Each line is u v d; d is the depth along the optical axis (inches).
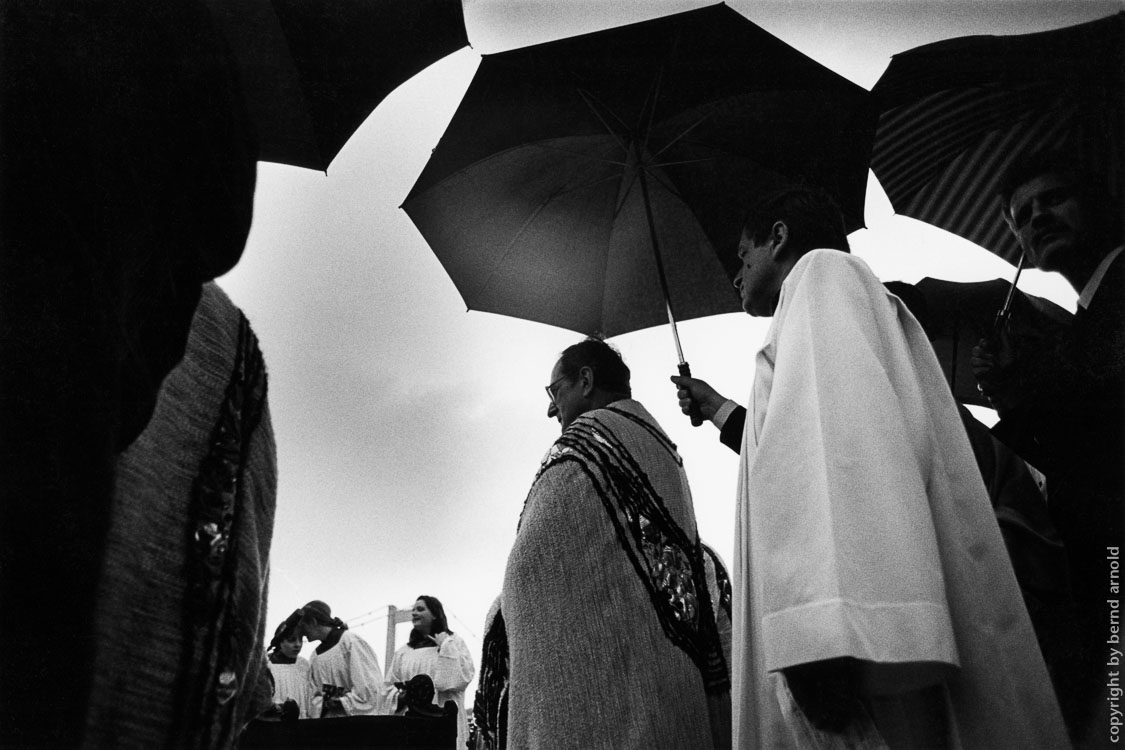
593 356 101.9
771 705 54.2
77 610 28.1
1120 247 76.7
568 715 75.5
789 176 128.6
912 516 45.8
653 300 137.6
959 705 47.9
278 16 109.2
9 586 27.2
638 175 132.2
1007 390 80.3
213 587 33.4
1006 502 75.4
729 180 132.3
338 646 243.3
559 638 78.2
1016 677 48.8
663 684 77.5
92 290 31.0
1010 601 50.6
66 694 27.4
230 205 37.0
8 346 28.8
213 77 36.7
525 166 135.8
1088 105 94.9
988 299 98.9
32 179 30.2
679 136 131.3
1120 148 91.4
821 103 125.6
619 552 81.7
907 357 54.3
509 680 80.4
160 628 31.8
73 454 29.1
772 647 45.3
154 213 34.1
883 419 48.3
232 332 38.9
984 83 101.7
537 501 84.7
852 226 119.5
